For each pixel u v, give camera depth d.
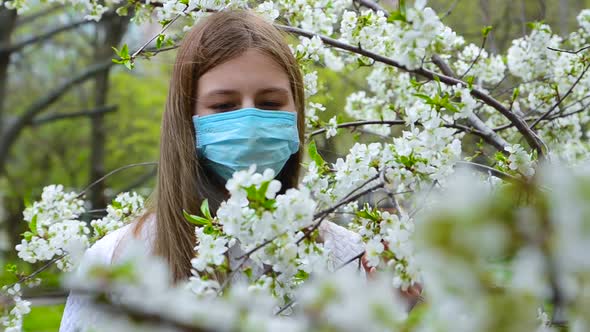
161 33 2.33
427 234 0.65
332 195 1.75
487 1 3.90
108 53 9.02
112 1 2.92
